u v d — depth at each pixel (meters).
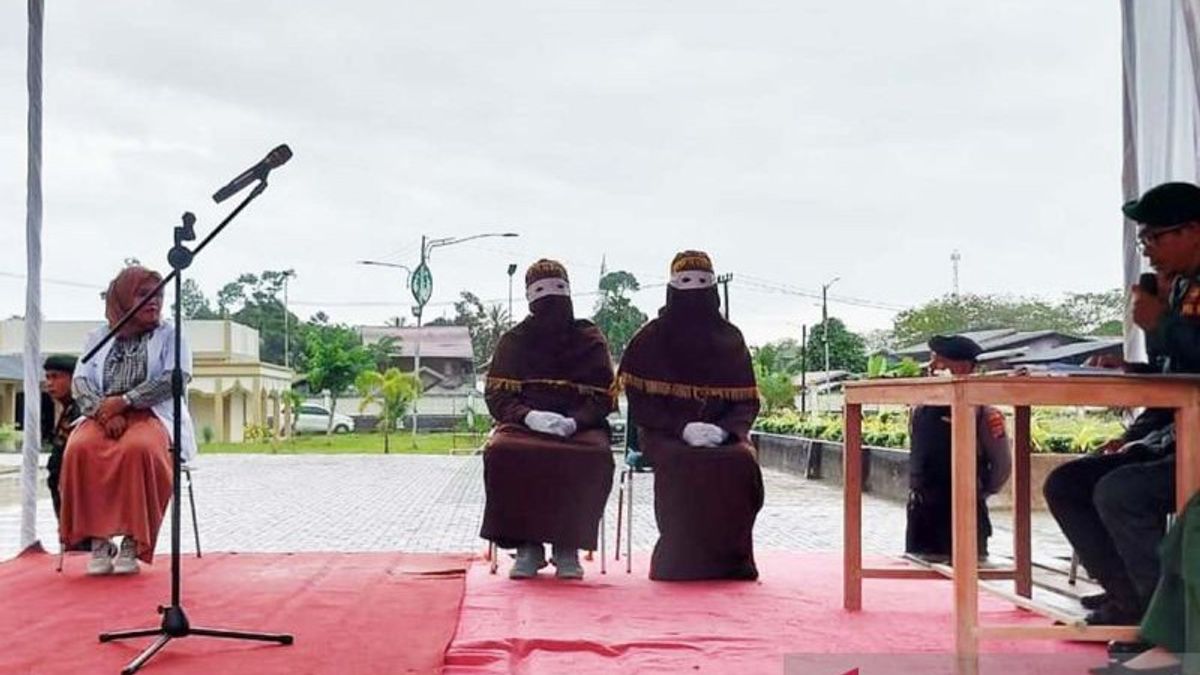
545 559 5.34
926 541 5.20
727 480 5.12
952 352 5.12
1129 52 5.33
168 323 5.38
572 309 5.60
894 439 12.30
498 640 3.65
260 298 44.88
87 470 5.03
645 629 3.91
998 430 5.16
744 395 5.40
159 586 4.82
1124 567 3.47
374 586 4.84
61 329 27.75
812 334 33.03
